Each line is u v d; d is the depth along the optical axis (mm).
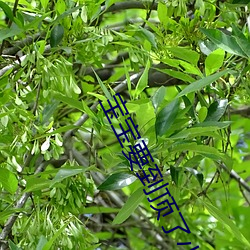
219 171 3129
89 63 2893
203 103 2885
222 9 3010
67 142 3098
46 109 2824
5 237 2607
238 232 2508
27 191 2510
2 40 2738
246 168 4551
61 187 2520
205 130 2391
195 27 2885
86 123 3564
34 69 2623
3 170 2479
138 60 2791
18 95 2688
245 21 3133
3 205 2852
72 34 2703
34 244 2484
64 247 2467
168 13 2867
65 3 2740
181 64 2730
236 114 4340
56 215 2529
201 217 4195
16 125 2547
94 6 2732
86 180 2561
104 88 2461
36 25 2656
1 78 2607
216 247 4176
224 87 3086
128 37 2793
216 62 2732
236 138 4625
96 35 2682
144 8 3277
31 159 2773
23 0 2744
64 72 2561
